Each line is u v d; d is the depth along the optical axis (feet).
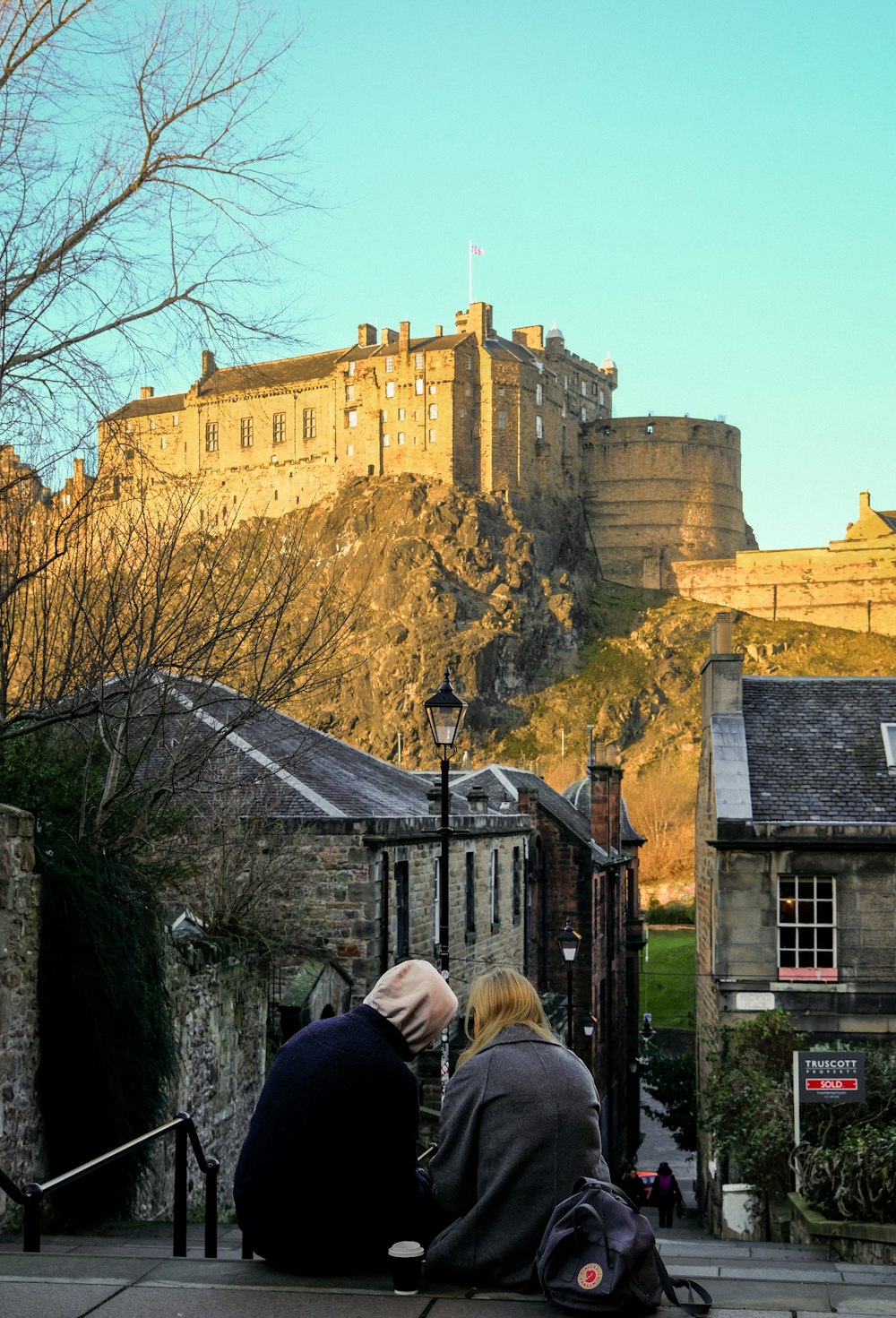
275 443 554.46
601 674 529.86
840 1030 80.59
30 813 40.96
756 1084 72.59
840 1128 64.23
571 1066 20.88
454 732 60.90
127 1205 43.27
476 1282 20.47
